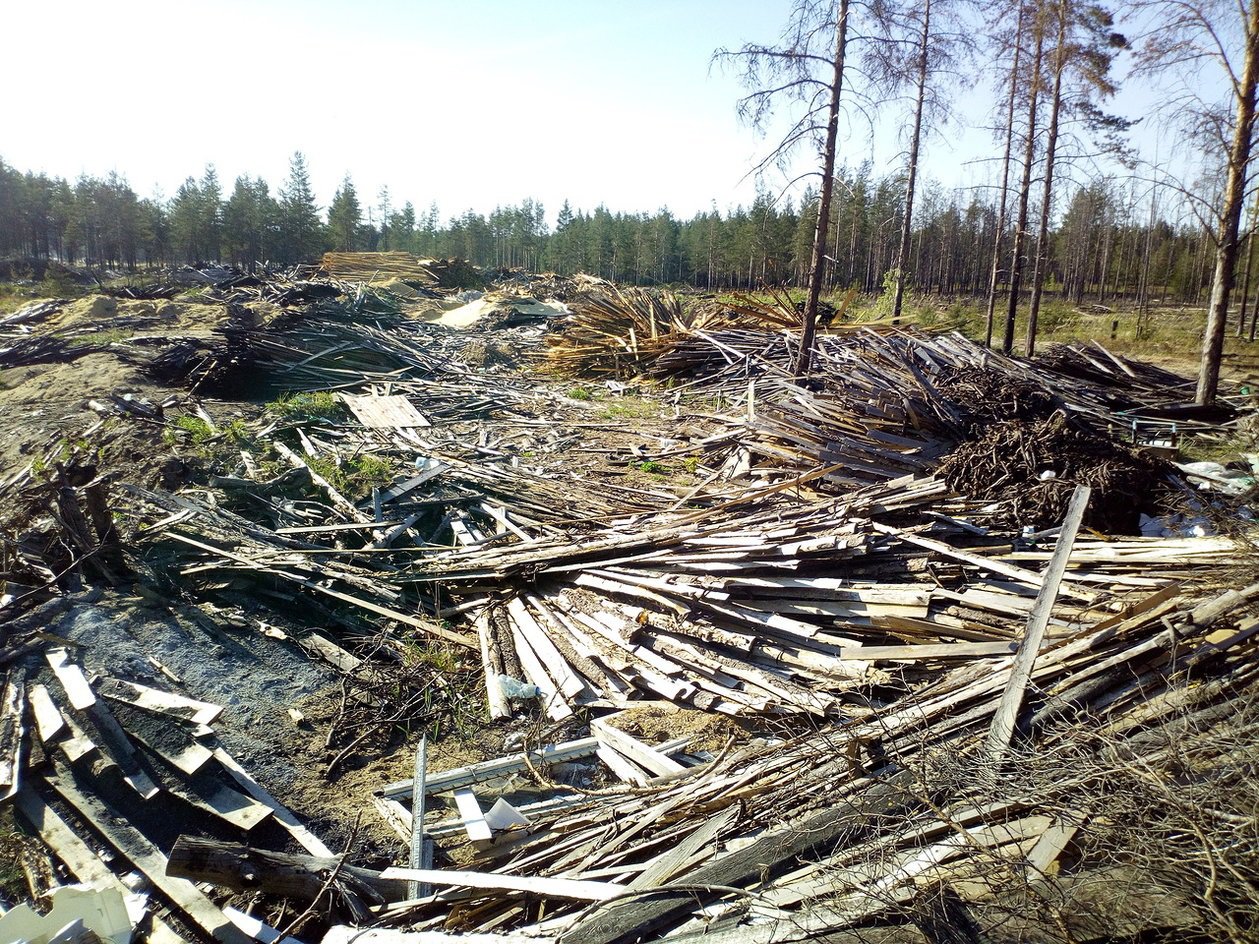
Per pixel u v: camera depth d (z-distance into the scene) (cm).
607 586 771
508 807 519
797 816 418
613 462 1261
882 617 635
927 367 1229
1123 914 308
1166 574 612
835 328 1938
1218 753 360
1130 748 358
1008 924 320
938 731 447
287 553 837
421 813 503
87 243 7125
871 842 377
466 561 878
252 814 496
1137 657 449
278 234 6412
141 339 1864
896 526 768
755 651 653
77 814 491
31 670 591
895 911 334
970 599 639
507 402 1698
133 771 513
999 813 372
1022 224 2036
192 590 760
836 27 1363
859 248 5747
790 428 1067
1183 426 1359
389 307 2558
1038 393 1063
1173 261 5434
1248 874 297
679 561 762
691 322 2141
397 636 767
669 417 1521
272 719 607
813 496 892
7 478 980
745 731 583
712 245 6250
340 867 452
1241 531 666
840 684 593
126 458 1062
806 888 360
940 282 5728
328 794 543
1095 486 777
